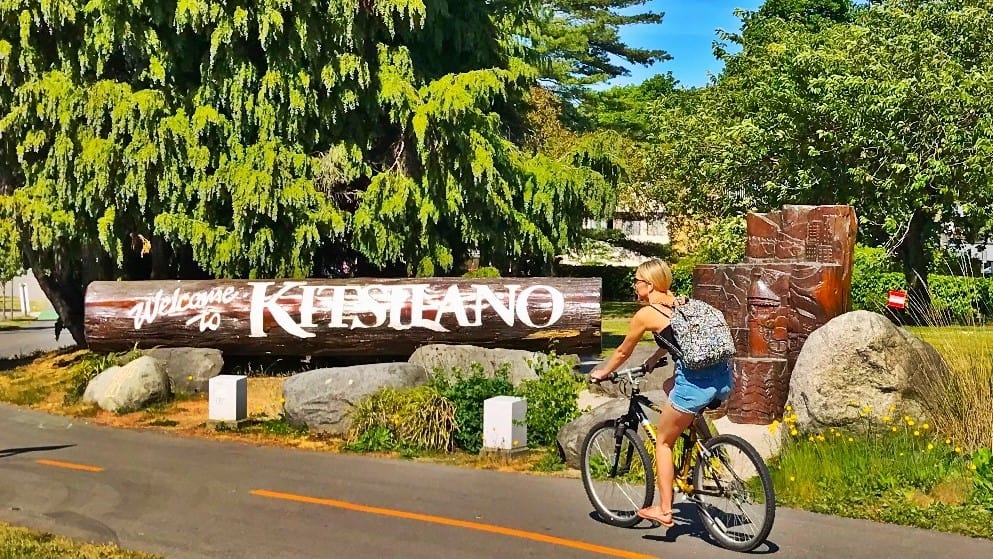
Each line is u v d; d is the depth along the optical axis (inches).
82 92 620.4
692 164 1127.6
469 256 767.1
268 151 629.3
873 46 878.4
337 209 676.7
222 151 645.3
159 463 386.0
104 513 309.6
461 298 584.7
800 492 323.9
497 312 580.4
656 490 302.4
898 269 1027.9
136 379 519.8
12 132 643.5
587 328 579.2
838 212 462.9
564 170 726.5
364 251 662.5
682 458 278.1
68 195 628.4
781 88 901.8
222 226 641.6
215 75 644.7
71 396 546.9
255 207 627.2
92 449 415.8
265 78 632.4
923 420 374.9
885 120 820.0
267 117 639.8
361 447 410.0
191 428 466.9
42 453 406.9
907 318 828.0
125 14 621.3
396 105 652.7
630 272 1600.6
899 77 840.3
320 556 264.4
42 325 1398.9
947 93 794.8
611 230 1477.6
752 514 264.5
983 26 875.4
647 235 1691.7
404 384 445.1
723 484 267.0
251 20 633.6
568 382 427.5
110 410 511.5
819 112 856.9
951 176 814.5
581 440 371.6
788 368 451.2
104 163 609.9
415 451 402.9
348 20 635.5
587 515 305.6
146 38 631.2
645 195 1355.8
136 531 288.8
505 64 781.3
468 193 677.9
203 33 652.1
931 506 307.1
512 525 294.2
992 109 805.2
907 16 887.1
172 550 269.7
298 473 367.2
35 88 619.2
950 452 351.3
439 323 582.9
